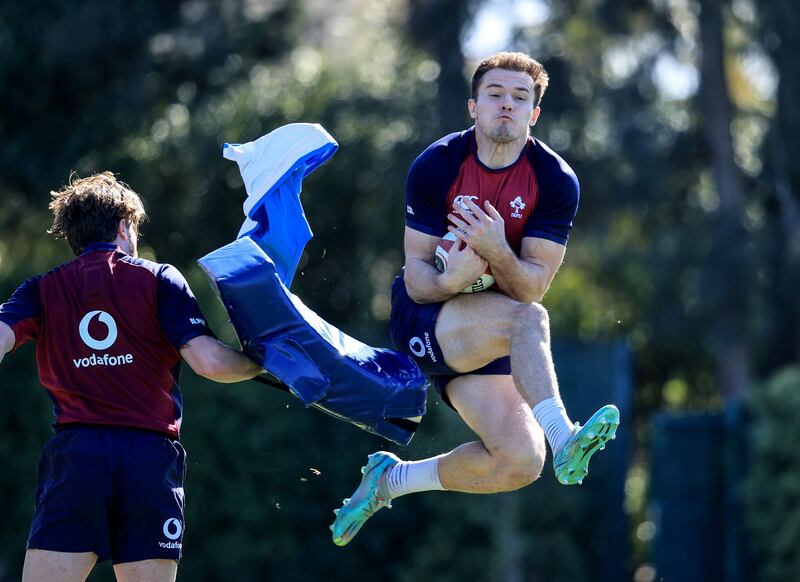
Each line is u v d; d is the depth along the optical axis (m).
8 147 68.50
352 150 70.81
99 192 19.05
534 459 19.70
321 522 58.81
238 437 56.09
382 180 70.88
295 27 72.81
